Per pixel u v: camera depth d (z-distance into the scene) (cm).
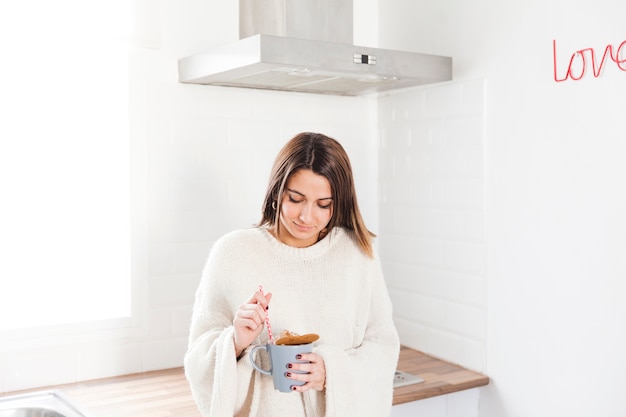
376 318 159
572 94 190
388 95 262
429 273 244
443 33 235
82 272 229
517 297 210
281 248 150
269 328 137
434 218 241
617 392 181
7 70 215
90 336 218
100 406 190
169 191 229
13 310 220
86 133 228
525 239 206
